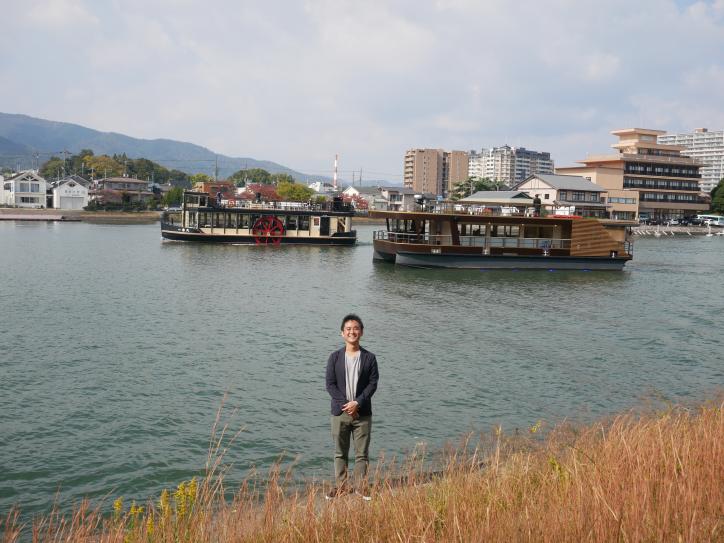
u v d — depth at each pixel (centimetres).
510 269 5259
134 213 13862
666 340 2658
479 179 12925
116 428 1559
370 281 4462
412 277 4719
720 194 14062
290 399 1800
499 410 1720
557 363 2234
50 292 3659
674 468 738
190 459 1383
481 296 3844
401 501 756
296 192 14825
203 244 7269
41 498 1201
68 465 1349
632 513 622
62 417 1630
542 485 779
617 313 3316
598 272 5288
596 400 1823
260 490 1190
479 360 2256
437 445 1444
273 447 1451
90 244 7000
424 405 1752
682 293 4131
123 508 1156
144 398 1789
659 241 9962
